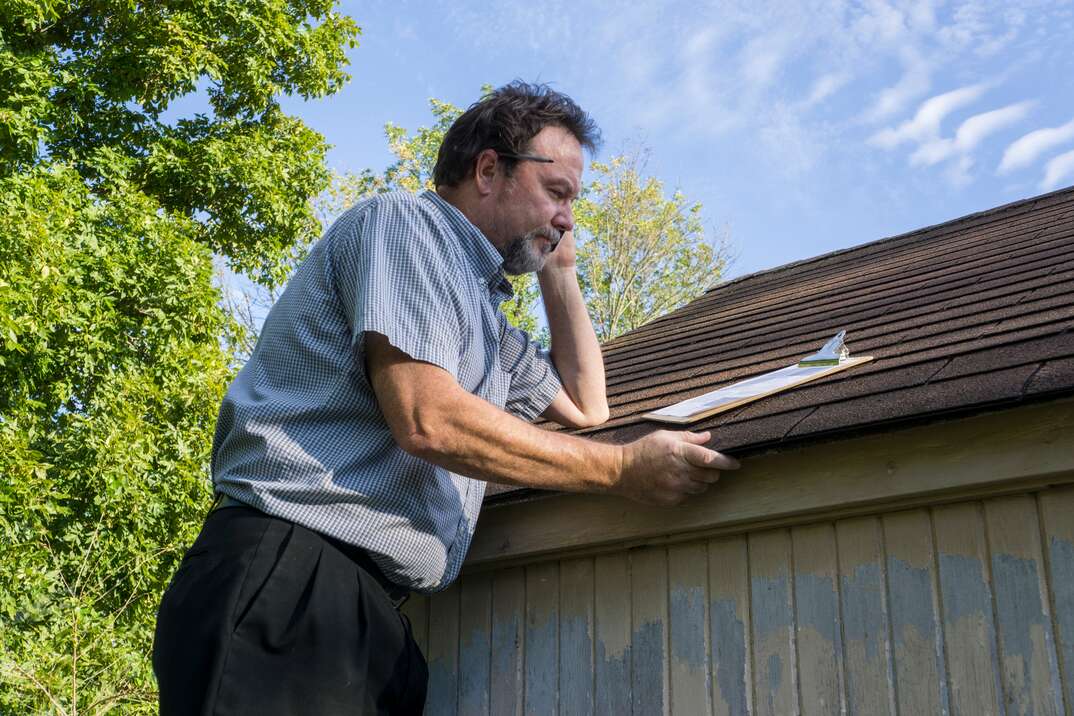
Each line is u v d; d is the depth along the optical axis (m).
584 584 2.67
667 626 2.48
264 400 2.06
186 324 10.57
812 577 2.28
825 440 2.16
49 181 10.14
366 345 1.98
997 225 4.74
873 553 2.20
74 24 12.03
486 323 2.26
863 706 2.15
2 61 10.34
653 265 22.50
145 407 9.70
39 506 7.93
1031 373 1.97
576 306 2.91
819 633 2.24
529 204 2.28
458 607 2.91
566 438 2.10
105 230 10.30
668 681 2.45
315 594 1.93
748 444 2.21
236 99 13.19
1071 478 1.94
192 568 1.96
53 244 8.87
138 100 12.05
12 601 7.20
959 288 3.53
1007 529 2.04
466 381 2.15
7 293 8.33
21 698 5.97
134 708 6.43
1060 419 1.93
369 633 2.01
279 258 12.99
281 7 12.84
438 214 2.18
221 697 1.82
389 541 2.04
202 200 12.62
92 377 9.98
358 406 2.03
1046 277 3.11
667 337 4.84
